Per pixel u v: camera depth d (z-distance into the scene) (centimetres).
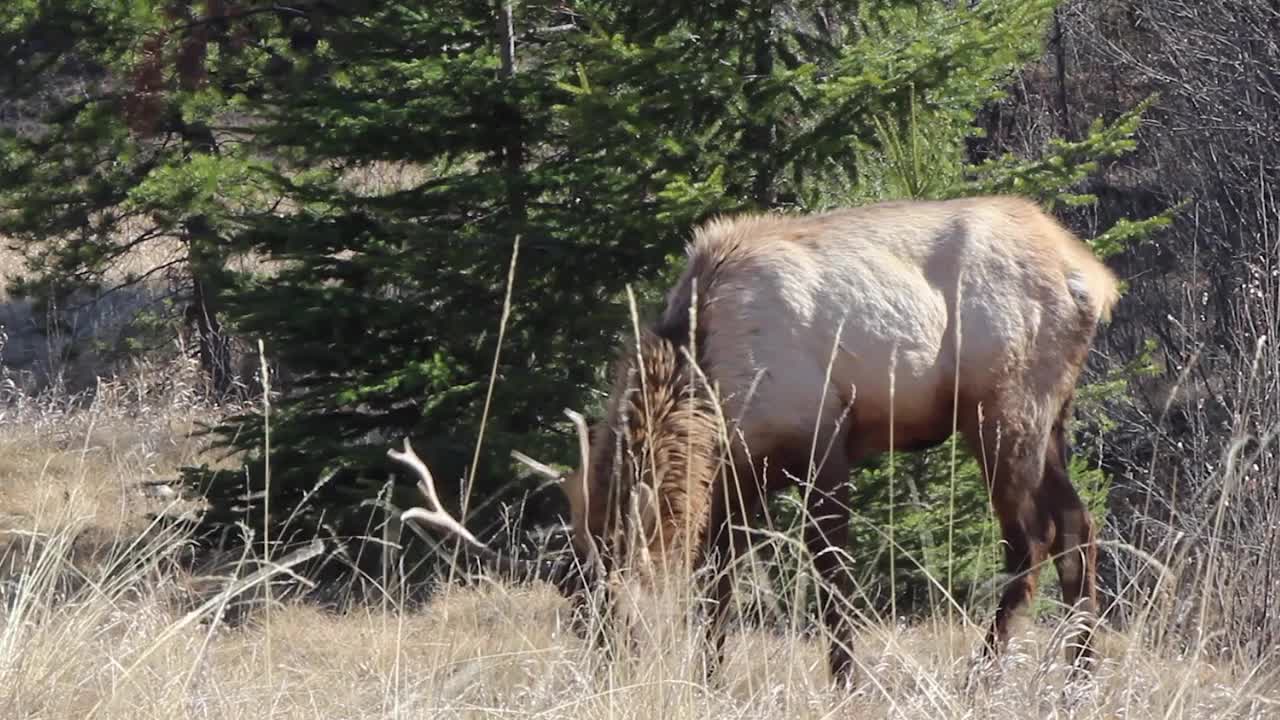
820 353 1150
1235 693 793
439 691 873
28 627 888
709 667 920
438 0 1881
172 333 3206
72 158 2838
